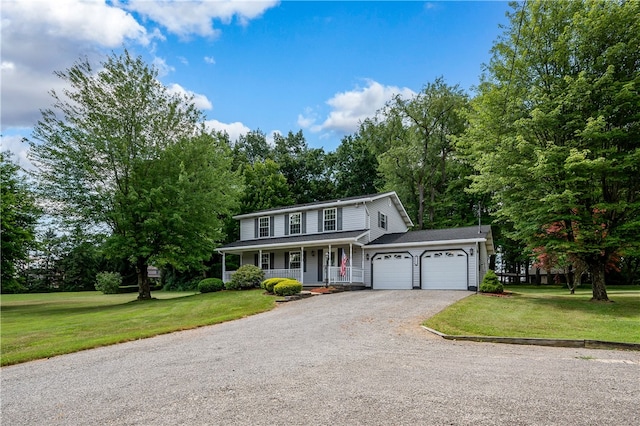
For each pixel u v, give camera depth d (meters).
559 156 14.66
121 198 21.31
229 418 4.01
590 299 15.97
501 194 17.27
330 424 3.77
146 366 6.61
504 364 6.18
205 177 23.19
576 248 14.78
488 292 18.64
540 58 16.41
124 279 48.47
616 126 15.03
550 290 26.86
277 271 24.22
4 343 9.70
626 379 5.22
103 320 13.64
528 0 16.47
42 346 9.17
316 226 25.44
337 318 11.68
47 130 21.31
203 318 13.48
